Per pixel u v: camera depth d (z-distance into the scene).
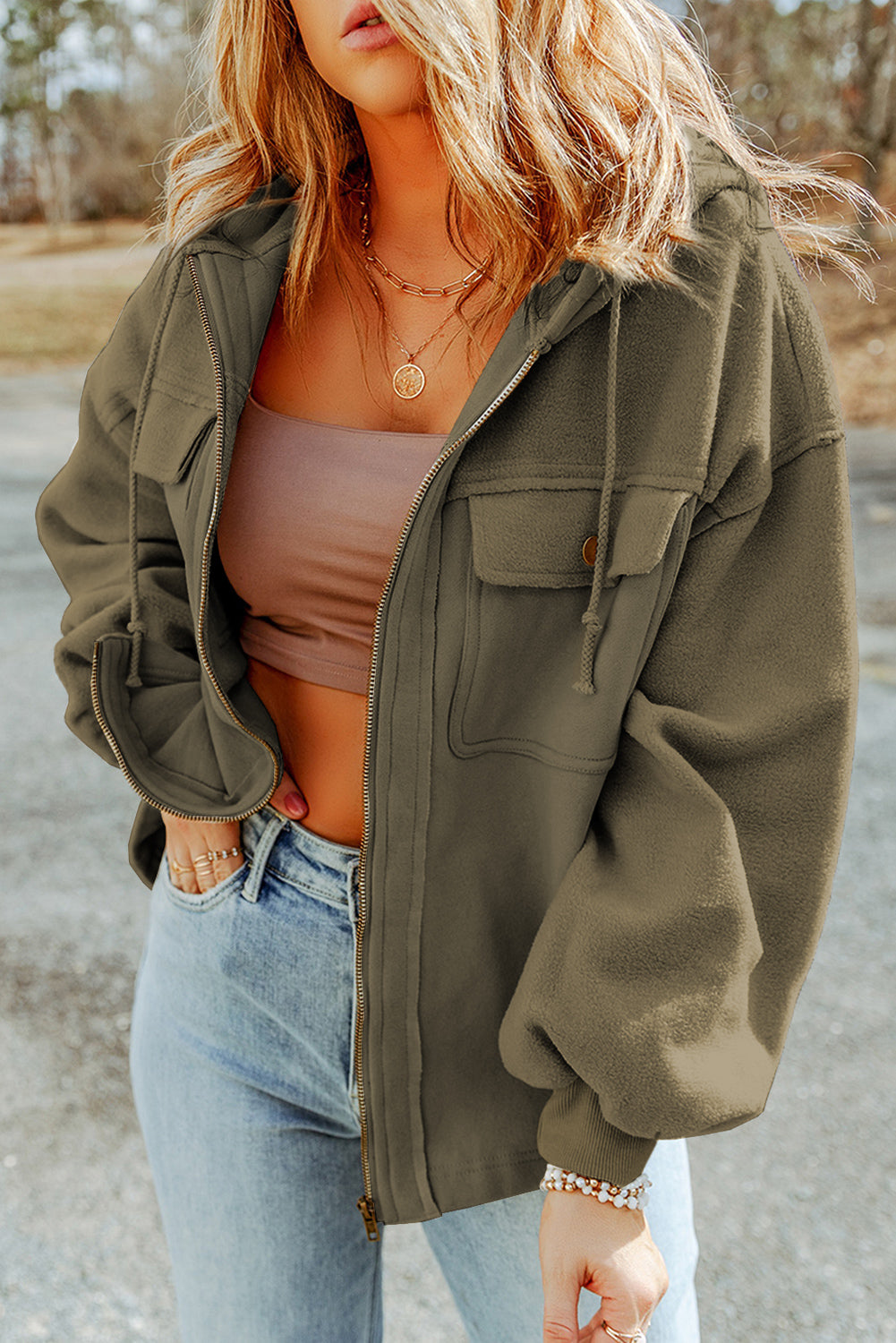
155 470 1.16
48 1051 2.50
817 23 15.62
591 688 0.96
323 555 1.08
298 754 1.16
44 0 32.91
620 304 0.94
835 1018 2.57
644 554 0.92
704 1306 1.88
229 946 1.15
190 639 1.29
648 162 0.94
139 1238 2.04
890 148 15.45
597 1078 0.92
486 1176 1.09
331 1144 1.19
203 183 1.18
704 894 0.92
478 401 0.96
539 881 1.07
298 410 1.13
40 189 36.06
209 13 1.19
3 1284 1.95
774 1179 2.14
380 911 1.05
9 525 7.39
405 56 0.97
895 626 5.04
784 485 0.94
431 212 1.08
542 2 0.94
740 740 0.94
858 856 3.23
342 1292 1.19
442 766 1.03
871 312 11.50
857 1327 1.84
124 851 3.37
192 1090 1.18
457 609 1.00
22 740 4.16
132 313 1.23
